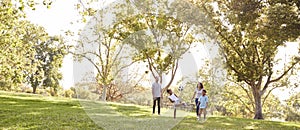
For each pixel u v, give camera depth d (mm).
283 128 14656
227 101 35094
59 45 27328
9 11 16812
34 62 33031
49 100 18734
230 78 30016
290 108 37156
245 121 16281
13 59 25031
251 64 24234
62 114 12164
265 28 18578
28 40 30625
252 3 19953
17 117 11297
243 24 20297
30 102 16812
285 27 17234
